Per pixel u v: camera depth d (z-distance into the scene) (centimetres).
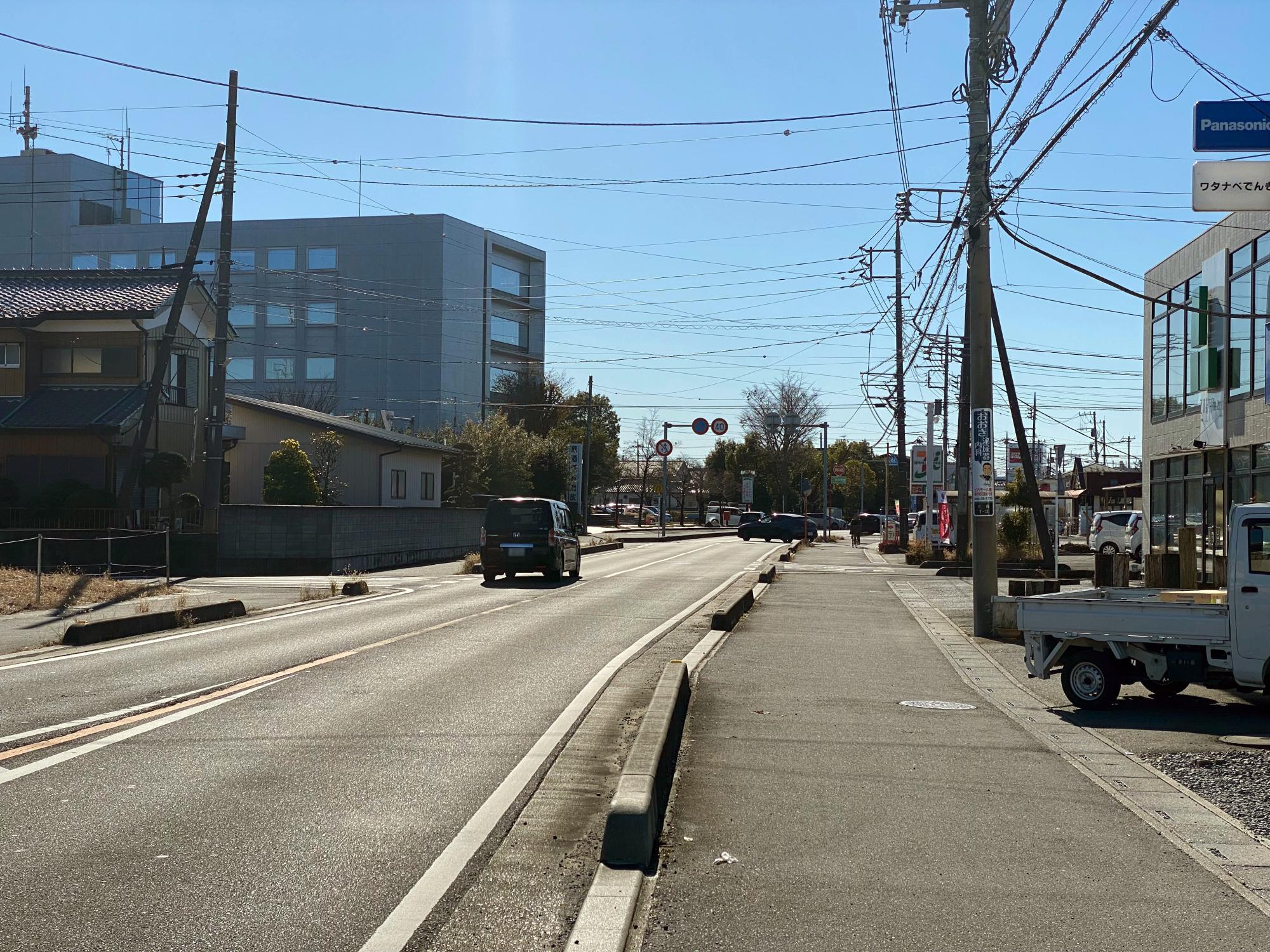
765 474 10075
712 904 543
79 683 1165
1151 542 2936
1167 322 2792
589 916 512
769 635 1747
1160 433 2861
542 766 812
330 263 8050
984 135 1792
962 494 3581
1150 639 1105
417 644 1522
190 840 628
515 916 519
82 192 8569
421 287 7950
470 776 780
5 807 691
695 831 670
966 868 605
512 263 8912
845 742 935
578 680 1215
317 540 3117
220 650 1445
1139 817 713
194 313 3888
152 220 9138
